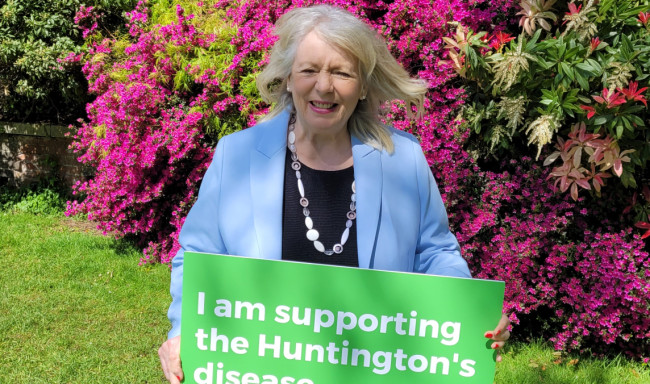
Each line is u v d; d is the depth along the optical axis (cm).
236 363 161
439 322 157
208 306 159
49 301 470
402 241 173
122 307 469
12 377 368
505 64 364
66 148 725
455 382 159
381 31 438
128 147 511
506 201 432
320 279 156
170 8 586
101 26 648
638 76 355
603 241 393
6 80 700
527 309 403
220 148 181
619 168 360
